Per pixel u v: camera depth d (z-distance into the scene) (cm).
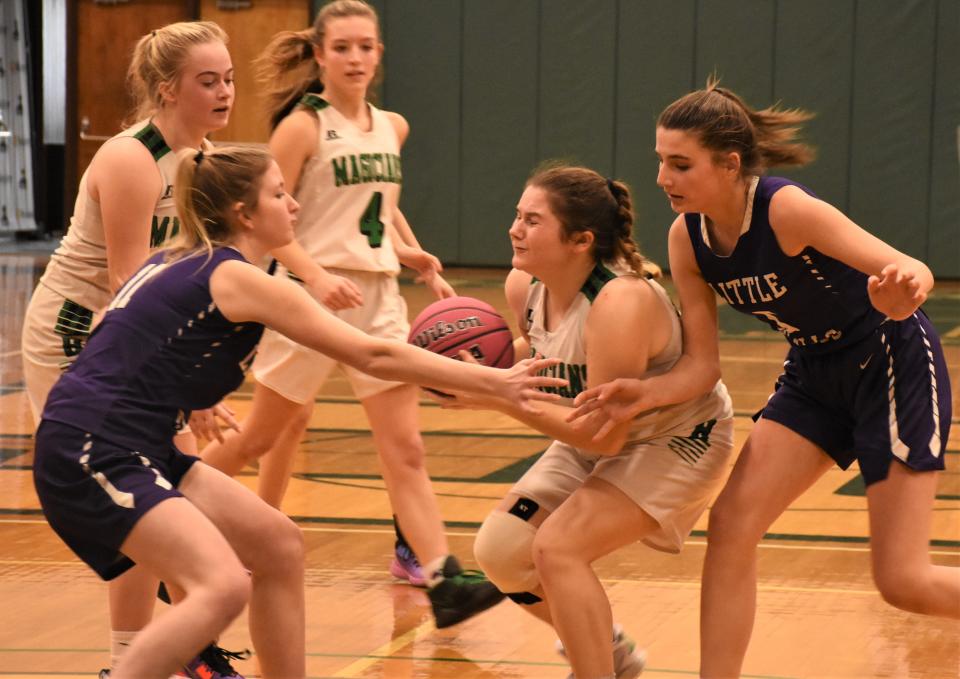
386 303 737
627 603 670
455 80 2531
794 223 481
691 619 642
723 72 2438
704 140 480
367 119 746
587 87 2489
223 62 568
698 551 777
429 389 507
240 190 475
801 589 694
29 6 3372
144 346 456
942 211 2394
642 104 2472
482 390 462
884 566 495
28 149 3350
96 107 2616
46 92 3450
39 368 582
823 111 2412
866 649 593
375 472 995
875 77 2388
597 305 495
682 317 525
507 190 2544
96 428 446
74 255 577
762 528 514
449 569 621
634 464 511
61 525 453
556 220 496
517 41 2503
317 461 1033
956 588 489
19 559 748
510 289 555
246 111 2534
